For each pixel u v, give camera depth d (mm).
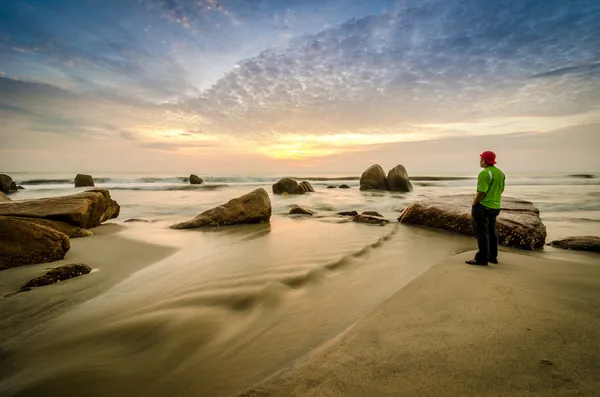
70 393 2248
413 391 1947
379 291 4336
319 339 2928
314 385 2066
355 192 28031
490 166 5270
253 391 2080
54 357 2732
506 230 7551
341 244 7570
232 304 3896
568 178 51719
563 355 2266
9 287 4457
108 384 2330
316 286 4594
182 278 4930
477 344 2477
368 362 2291
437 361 2260
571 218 12398
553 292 3719
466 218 9008
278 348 2773
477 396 1865
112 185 35469
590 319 2895
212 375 2391
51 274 4750
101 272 5250
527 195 21875
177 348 2816
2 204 8219
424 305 3412
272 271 5270
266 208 11492
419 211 10547
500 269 4906
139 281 4801
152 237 8516
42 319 3463
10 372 2541
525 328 2730
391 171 29578
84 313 3607
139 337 3047
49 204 8523
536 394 1851
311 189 28438
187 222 10367
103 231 9336
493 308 3232
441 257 6367
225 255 6512
